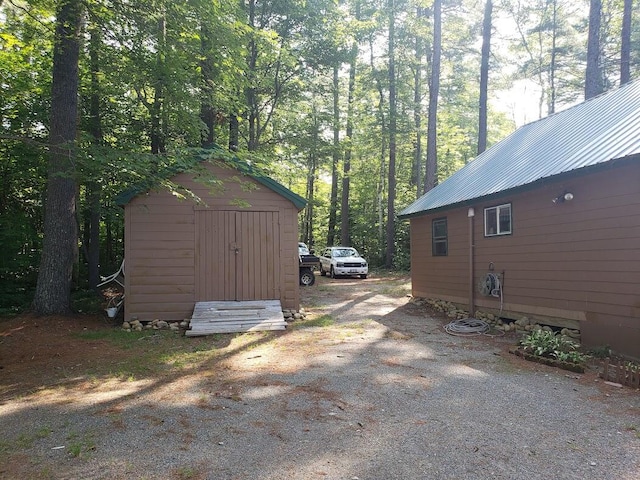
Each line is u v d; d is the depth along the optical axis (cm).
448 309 1123
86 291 1291
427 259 1255
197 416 433
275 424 411
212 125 1391
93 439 377
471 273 1027
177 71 1033
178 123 1161
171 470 321
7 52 1160
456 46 2536
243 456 344
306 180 3644
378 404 466
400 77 2567
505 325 896
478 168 1161
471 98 2994
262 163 1037
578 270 738
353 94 2645
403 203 2950
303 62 1784
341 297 1417
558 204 777
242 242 1004
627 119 744
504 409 448
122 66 1058
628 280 649
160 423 415
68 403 475
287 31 1742
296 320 988
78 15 873
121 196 940
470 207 1023
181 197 788
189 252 976
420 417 427
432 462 332
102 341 790
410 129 2464
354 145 2442
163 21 940
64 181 927
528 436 379
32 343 742
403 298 1388
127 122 1362
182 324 924
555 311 787
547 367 617
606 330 684
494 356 686
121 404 471
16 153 1159
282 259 1025
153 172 792
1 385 545
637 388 512
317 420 421
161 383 550
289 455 346
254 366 630
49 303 910
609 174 680
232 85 1223
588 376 568
